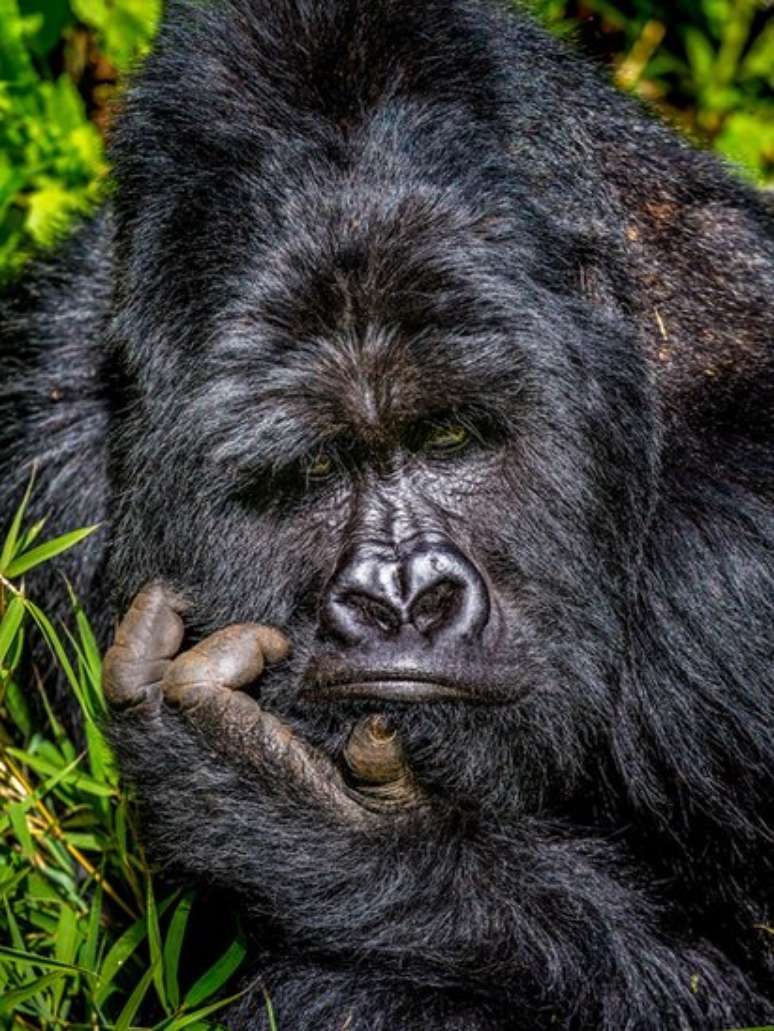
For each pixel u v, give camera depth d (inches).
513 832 373.7
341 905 355.3
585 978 363.3
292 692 367.2
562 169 385.4
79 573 440.8
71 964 365.7
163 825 357.1
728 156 466.9
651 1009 367.2
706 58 591.2
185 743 354.6
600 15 591.2
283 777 355.6
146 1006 398.0
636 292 387.5
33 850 402.3
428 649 345.7
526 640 365.7
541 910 363.6
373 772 351.9
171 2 389.7
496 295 352.2
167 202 371.6
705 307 393.1
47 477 443.5
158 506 379.2
